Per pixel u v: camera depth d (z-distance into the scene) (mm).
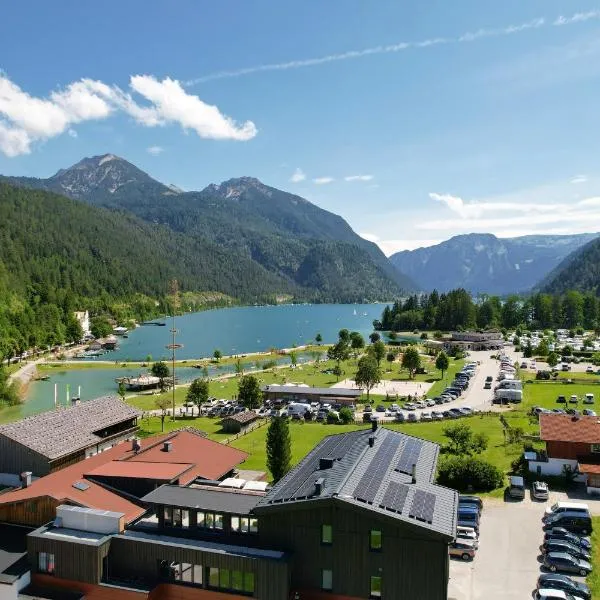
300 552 41031
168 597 42250
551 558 49219
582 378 152125
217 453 65438
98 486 53094
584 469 68625
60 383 184125
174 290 164750
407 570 38656
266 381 172625
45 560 44000
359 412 128625
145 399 152000
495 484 69250
